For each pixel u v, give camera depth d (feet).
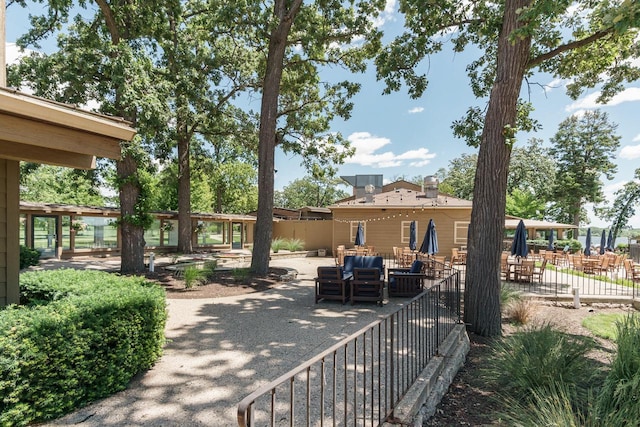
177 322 19.10
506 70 18.12
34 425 8.57
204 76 45.83
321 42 38.83
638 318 11.50
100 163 48.29
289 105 50.65
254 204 128.36
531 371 10.69
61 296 13.17
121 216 34.19
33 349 8.36
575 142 101.50
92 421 8.92
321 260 57.93
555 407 8.52
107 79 33.24
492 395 10.96
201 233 74.64
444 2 22.53
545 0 12.68
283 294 27.66
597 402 8.55
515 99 18.30
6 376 7.97
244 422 3.99
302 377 11.76
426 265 31.53
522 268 34.35
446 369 12.06
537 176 101.86
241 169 106.32
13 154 11.57
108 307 10.41
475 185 19.16
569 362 11.21
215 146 64.49
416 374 10.79
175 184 63.36
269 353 14.21
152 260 35.47
